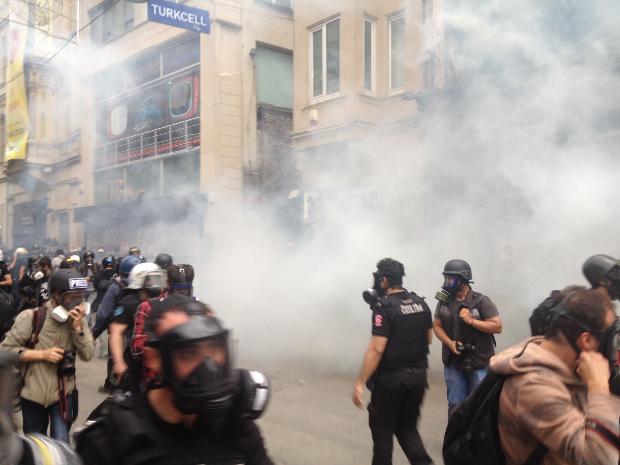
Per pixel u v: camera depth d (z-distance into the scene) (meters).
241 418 1.44
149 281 3.47
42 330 3.24
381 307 3.28
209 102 13.50
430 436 4.38
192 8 9.31
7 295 6.11
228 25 13.46
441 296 3.86
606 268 2.57
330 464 3.88
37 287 7.83
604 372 1.59
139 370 2.84
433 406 5.15
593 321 1.64
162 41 15.19
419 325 3.31
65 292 3.28
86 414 5.11
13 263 9.74
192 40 14.54
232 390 1.37
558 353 1.70
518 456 1.69
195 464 1.37
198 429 1.41
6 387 1.21
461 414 1.89
